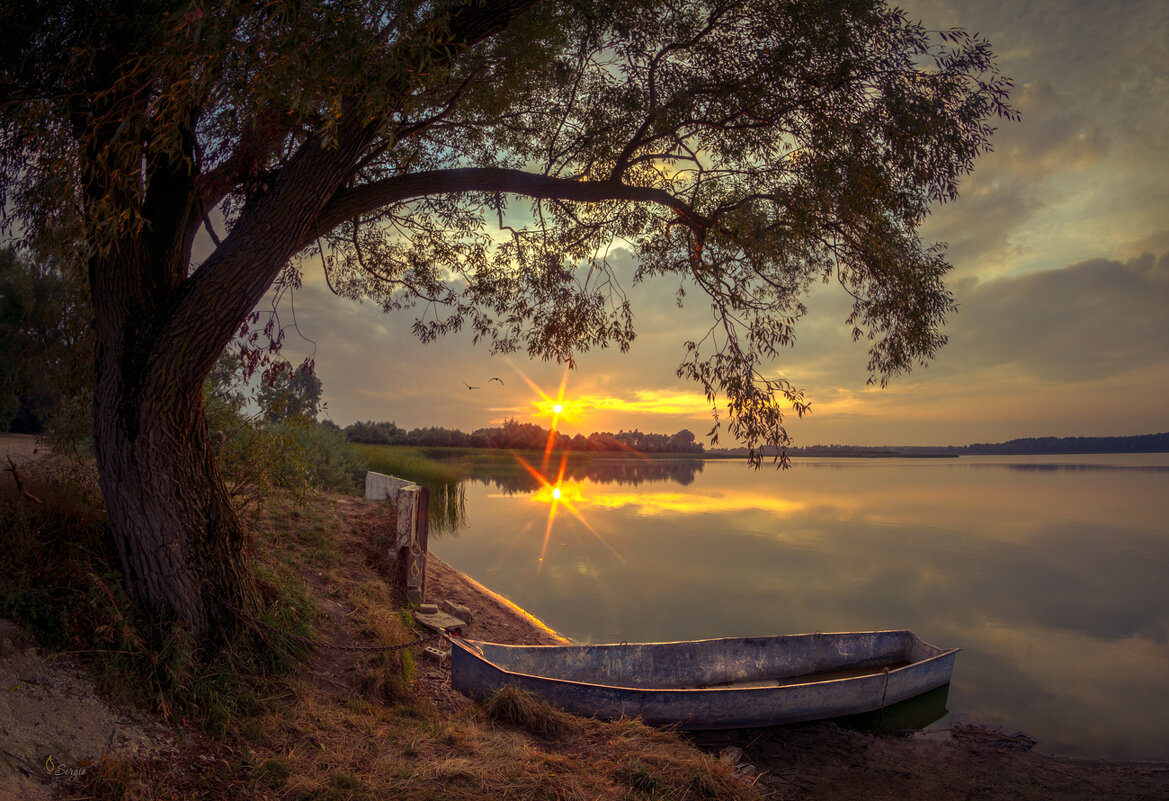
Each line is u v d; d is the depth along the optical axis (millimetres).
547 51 6926
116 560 5160
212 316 4809
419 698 6098
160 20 4148
